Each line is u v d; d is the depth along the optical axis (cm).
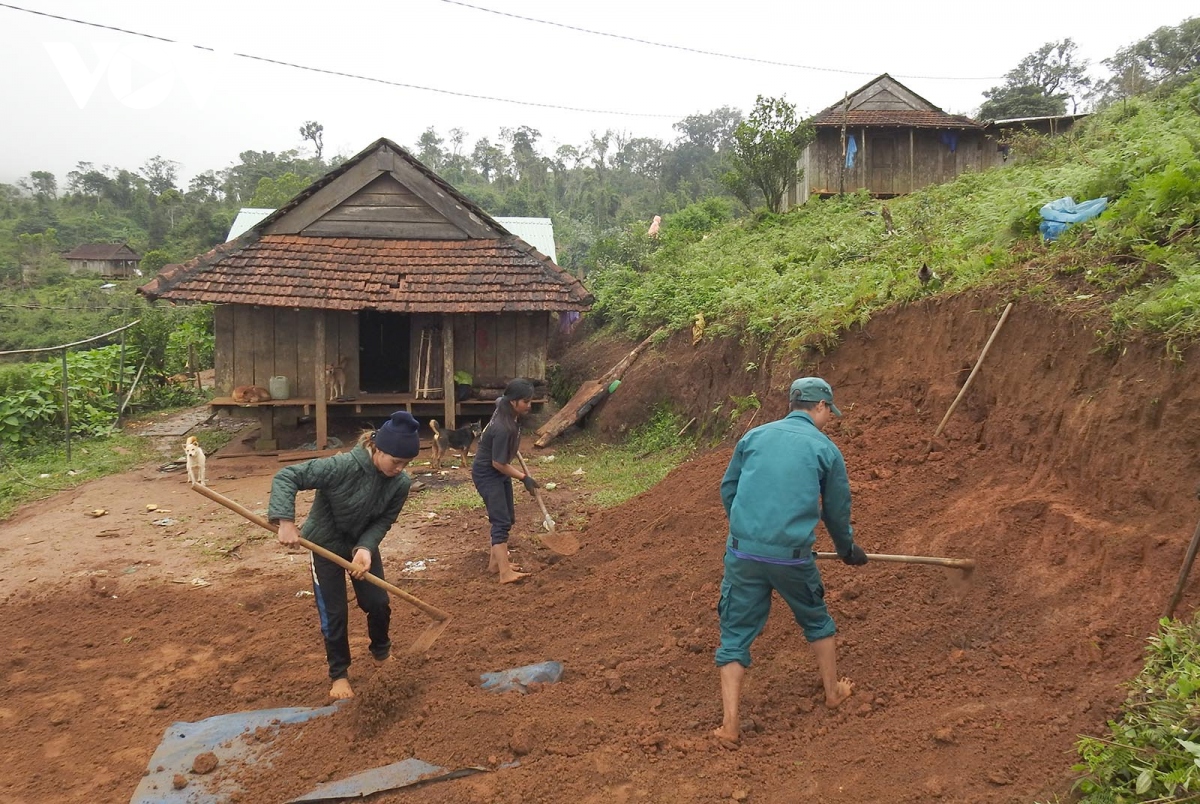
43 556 747
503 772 364
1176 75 1855
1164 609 358
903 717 364
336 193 1284
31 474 1079
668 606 530
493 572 668
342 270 1236
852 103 2102
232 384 1240
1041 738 318
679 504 716
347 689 457
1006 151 1989
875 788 320
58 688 492
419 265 1262
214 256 1216
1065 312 538
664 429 1103
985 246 763
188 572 700
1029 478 503
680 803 334
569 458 1128
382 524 462
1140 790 265
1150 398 443
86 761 407
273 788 365
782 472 373
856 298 791
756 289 1100
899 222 1223
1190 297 455
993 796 297
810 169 2011
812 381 406
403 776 362
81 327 3697
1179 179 575
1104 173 747
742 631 378
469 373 1305
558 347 1825
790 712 393
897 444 615
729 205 2717
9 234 5997
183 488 1006
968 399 602
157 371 1711
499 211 5612
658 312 1337
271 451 1209
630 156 7912
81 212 6950
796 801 325
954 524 489
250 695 469
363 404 1256
